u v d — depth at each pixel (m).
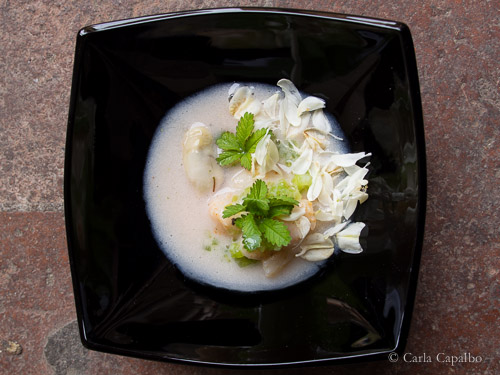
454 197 0.31
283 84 0.29
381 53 0.27
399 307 0.26
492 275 0.31
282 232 0.26
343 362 0.27
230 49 0.29
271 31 0.28
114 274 0.28
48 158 0.32
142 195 0.29
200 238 0.29
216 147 0.29
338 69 0.28
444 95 0.31
